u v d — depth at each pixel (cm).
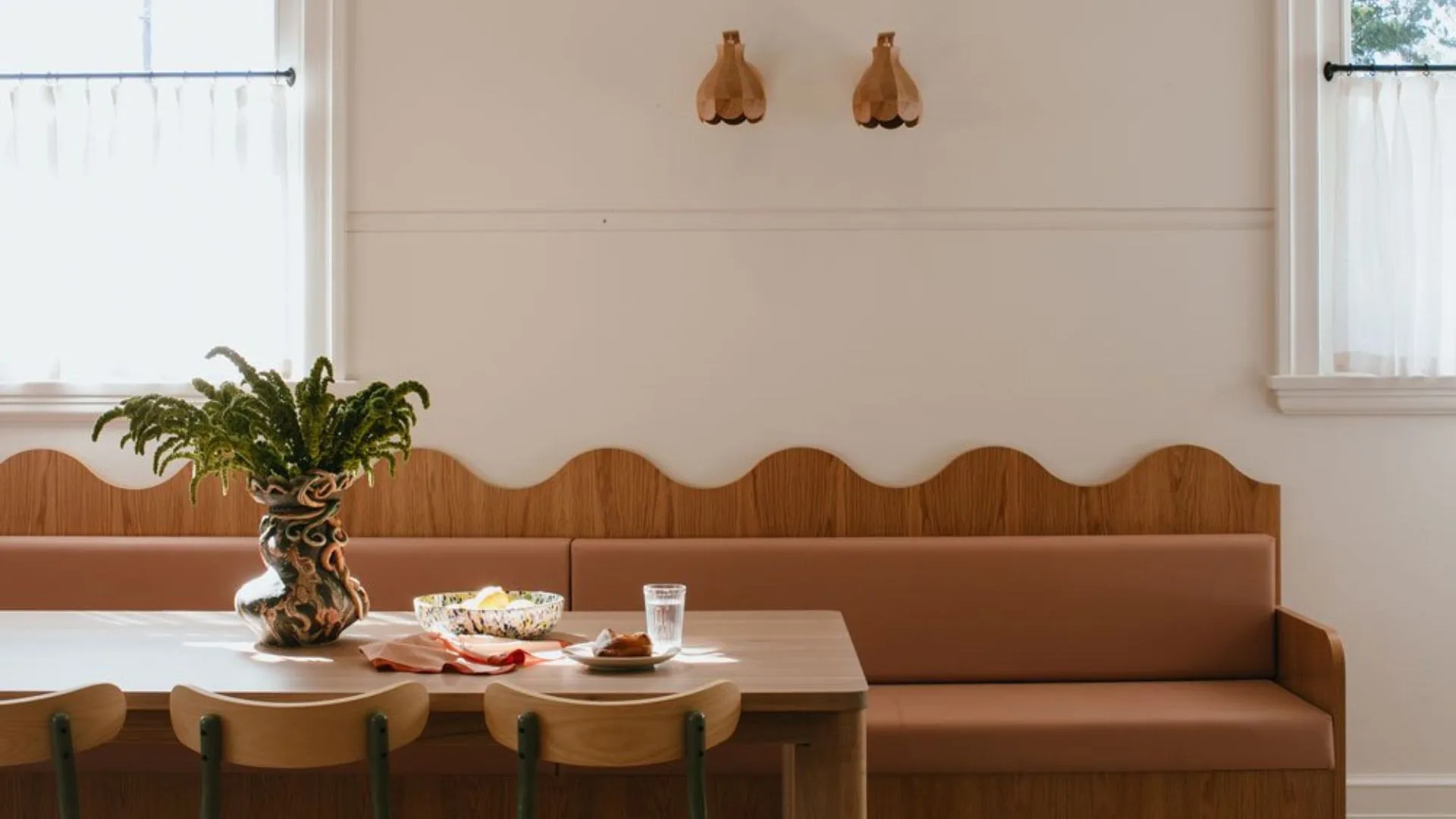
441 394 381
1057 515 374
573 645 247
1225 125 378
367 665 231
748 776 327
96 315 380
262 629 246
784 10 380
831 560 359
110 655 240
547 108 381
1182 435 378
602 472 375
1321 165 377
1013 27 380
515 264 381
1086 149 379
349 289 381
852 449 379
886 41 359
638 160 381
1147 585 358
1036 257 379
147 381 379
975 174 379
